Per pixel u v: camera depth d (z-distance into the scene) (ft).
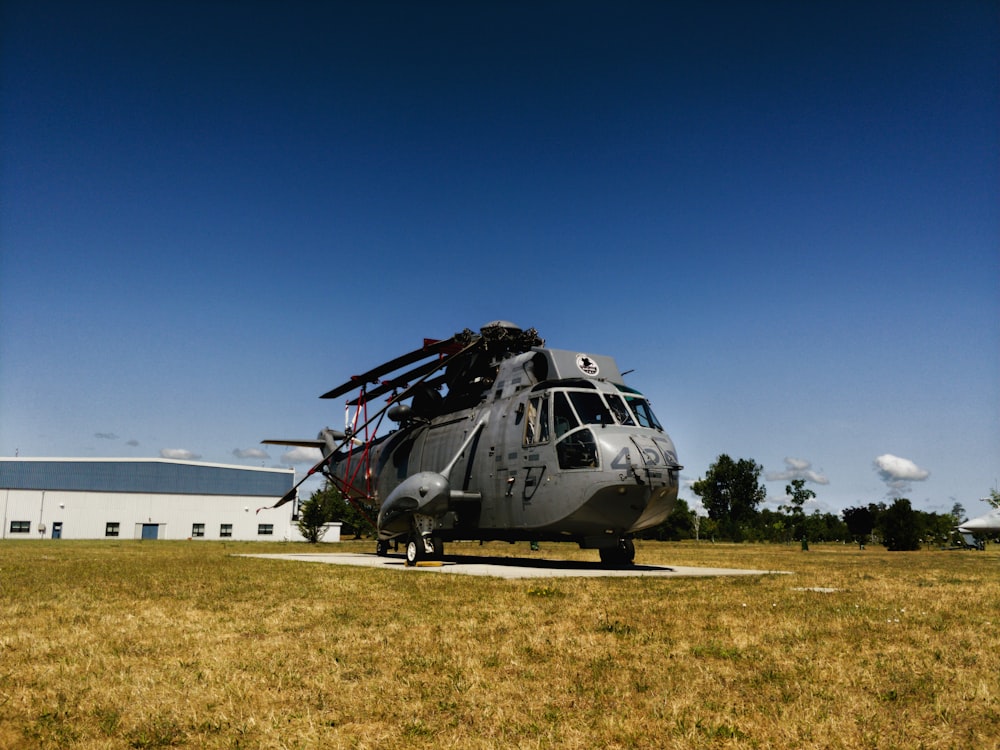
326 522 182.70
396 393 75.51
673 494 53.06
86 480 220.02
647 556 87.81
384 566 57.26
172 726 14.51
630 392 56.54
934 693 16.76
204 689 17.12
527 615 27.81
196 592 36.50
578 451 51.90
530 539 58.59
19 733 14.15
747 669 19.19
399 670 19.07
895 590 38.14
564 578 43.88
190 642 22.72
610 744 13.62
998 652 21.31
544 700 16.35
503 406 59.98
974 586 42.01
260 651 21.34
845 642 22.79
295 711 15.53
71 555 79.71
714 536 314.96
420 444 71.20
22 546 120.47
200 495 229.86
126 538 220.23
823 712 15.37
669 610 29.17
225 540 228.22
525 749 13.34
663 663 19.84
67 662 19.86
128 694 16.69
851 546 219.00
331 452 92.02
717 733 14.05
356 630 24.70
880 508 208.95
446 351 69.21
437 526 61.62
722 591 36.32
